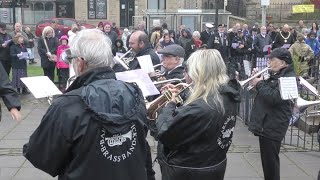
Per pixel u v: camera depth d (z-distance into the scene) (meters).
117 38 13.81
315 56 12.05
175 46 4.84
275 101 4.66
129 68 5.30
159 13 21.66
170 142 3.13
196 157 3.12
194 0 35.25
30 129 8.13
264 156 4.81
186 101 3.23
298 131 7.59
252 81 5.06
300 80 6.35
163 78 4.81
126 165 2.41
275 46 14.85
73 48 2.45
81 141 2.30
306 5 25.81
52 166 2.37
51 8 36.28
